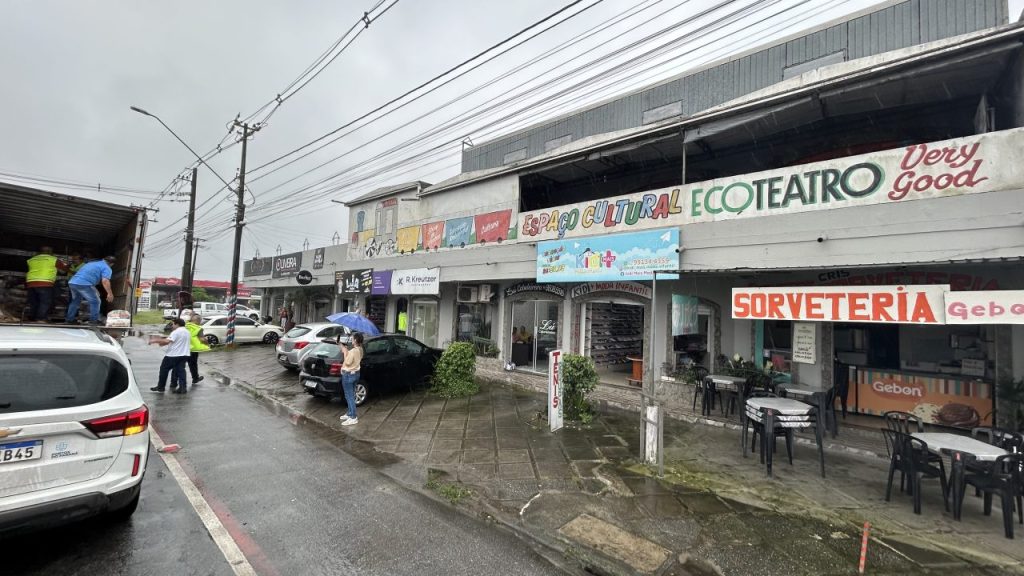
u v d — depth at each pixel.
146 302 51.69
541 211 10.69
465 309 14.51
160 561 3.54
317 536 4.07
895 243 5.92
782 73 11.29
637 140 8.84
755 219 7.12
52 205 6.88
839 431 7.21
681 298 8.47
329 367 9.18
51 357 3.46
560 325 11.52
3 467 3.11
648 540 4.10
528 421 8.25
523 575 3.58
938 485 5.39
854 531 4.29
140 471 3.78
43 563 3.42
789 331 8.29
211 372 13.12
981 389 6.84
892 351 7.88
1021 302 4.39
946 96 7.36
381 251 16.44
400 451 6.60
